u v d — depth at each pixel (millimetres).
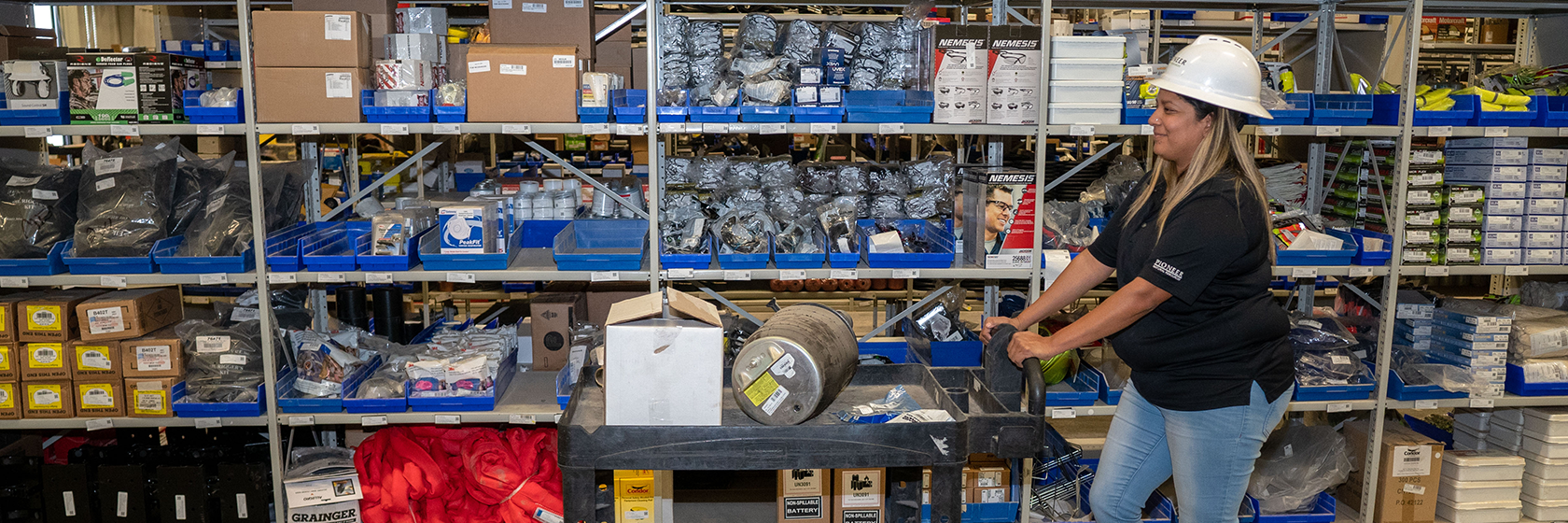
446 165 4016
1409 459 3090
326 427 3387
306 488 2893
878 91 2775
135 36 5422
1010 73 2797
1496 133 2900
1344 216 3350
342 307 3240
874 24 2926
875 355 3156
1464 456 3178
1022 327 2188
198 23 4066
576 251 3094
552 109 2738
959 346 2949
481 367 2918
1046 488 3090
